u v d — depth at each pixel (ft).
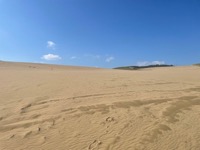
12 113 24.45
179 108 25.29
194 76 58.49
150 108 25.31
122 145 17.17
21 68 99.66
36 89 35.88
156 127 19.99
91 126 20.74
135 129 19.71
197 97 30.17
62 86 38.37
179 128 19.77
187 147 16.60
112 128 20.11
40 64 143.64
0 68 91.45
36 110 25.36
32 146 17.57
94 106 26.25
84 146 17.30
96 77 52.65
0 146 17.58
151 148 16.58
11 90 35.24
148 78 51.96
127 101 28.07
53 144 17.80
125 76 57.16
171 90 35.04
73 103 27.55
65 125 21.16
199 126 20.20
